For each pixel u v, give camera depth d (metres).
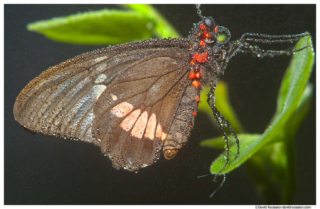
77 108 0.24
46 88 0.24
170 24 0.25
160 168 0.25
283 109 0.24
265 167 0.24
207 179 0.25
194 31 0.25
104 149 0.24
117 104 0.24
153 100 0.24
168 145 0.24
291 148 0.24
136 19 0.24
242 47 0.25
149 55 0.24
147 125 0.24
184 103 0.24
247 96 0.25
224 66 0.25
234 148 0.24
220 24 0.25
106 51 0.24
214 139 0.25
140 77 0.24
